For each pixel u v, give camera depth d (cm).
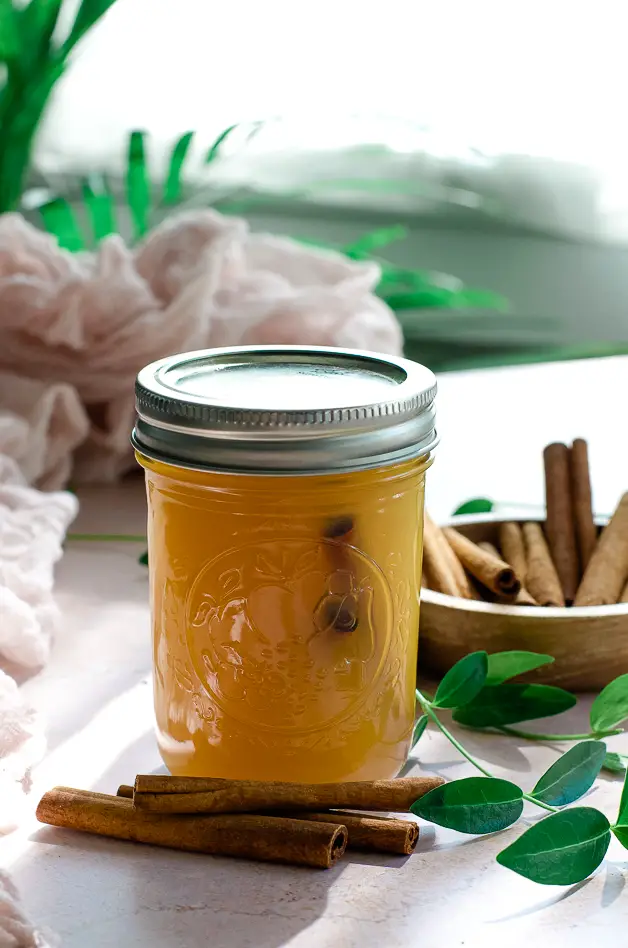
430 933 52
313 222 143
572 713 62
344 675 55
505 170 145
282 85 135
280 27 134
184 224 86
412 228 146
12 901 51
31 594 66
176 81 135
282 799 54
